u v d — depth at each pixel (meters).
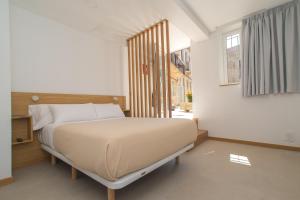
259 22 2.50
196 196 1.26
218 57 3.10
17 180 1.59
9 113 1.59
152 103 3.21
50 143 1.83
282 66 2.29
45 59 2.42
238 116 2.85
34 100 2.20
